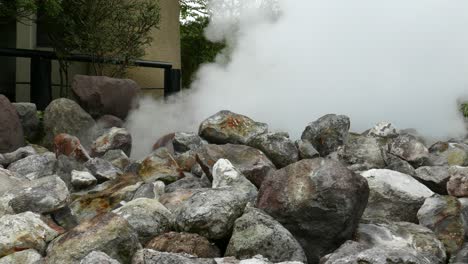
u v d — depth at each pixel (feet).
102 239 12.22
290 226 13.76
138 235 13.48
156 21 34.47
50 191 14.99
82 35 33.37
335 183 13.60
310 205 13.55
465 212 15.42
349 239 13.93
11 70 36.70
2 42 37.04
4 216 13.62
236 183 17.24
